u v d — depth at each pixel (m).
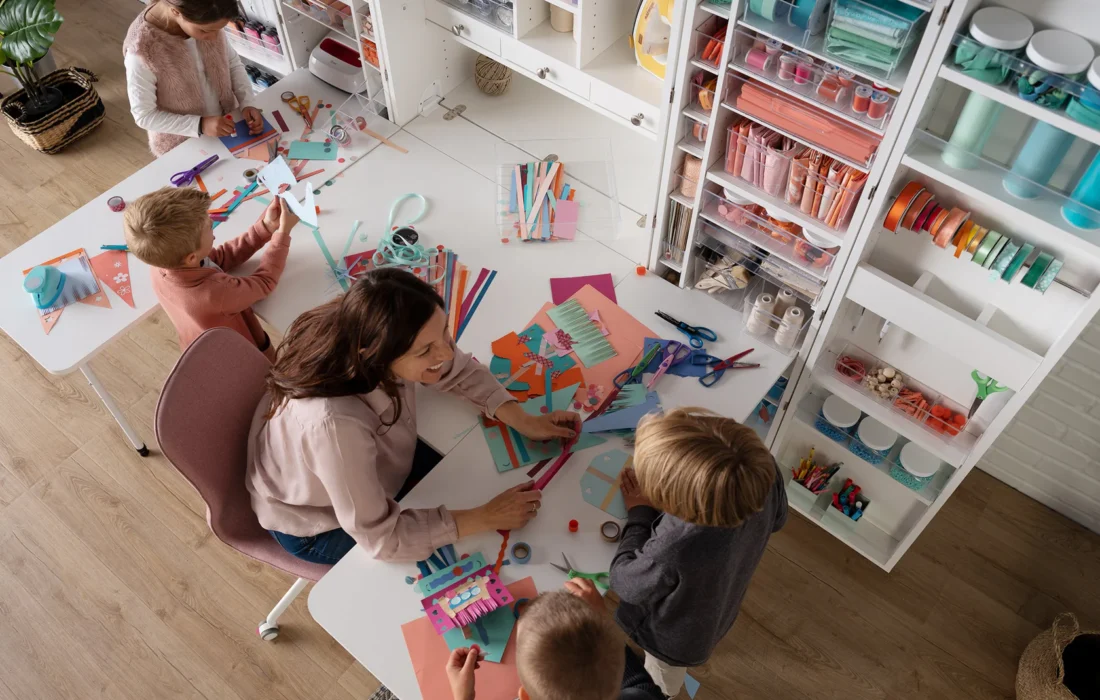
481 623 1.59
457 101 2.56
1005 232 1.62
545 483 1.77
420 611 1.61
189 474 1.69
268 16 2.77
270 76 3.14
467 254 2.19
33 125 3.23
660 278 2.15
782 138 1.74
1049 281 1.56
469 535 1.69
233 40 3.00
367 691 2.33
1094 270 1.55
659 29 1.93
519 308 2.08
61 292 2.08
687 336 2.03
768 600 2.48
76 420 2.78
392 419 1.69
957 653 2.39
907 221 1.66
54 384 2.86
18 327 2.03
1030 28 1.31
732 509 1.27
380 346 1.47
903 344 2.00
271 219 2.15
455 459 1.82
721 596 1.50
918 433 2.03
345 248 2.20
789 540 2.60
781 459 2.59
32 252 2.17
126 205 2.28
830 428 2.29
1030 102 1.32
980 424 1.97
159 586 2.48
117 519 2.60
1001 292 1.71
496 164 2.39
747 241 2.01
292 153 2.41
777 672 2.36
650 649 1.71
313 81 2.62
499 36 2.15
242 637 2.40
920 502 2.32
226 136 2.44
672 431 1.31
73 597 2.46
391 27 2.23
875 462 2.25
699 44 1.70
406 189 2.33
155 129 2.41
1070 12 1.29
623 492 1.73
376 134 2.46
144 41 2.27
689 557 1.38
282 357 1.58
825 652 2.39
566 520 1.72
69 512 2.61
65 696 2.31
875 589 2.50
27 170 3.36
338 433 1.54
